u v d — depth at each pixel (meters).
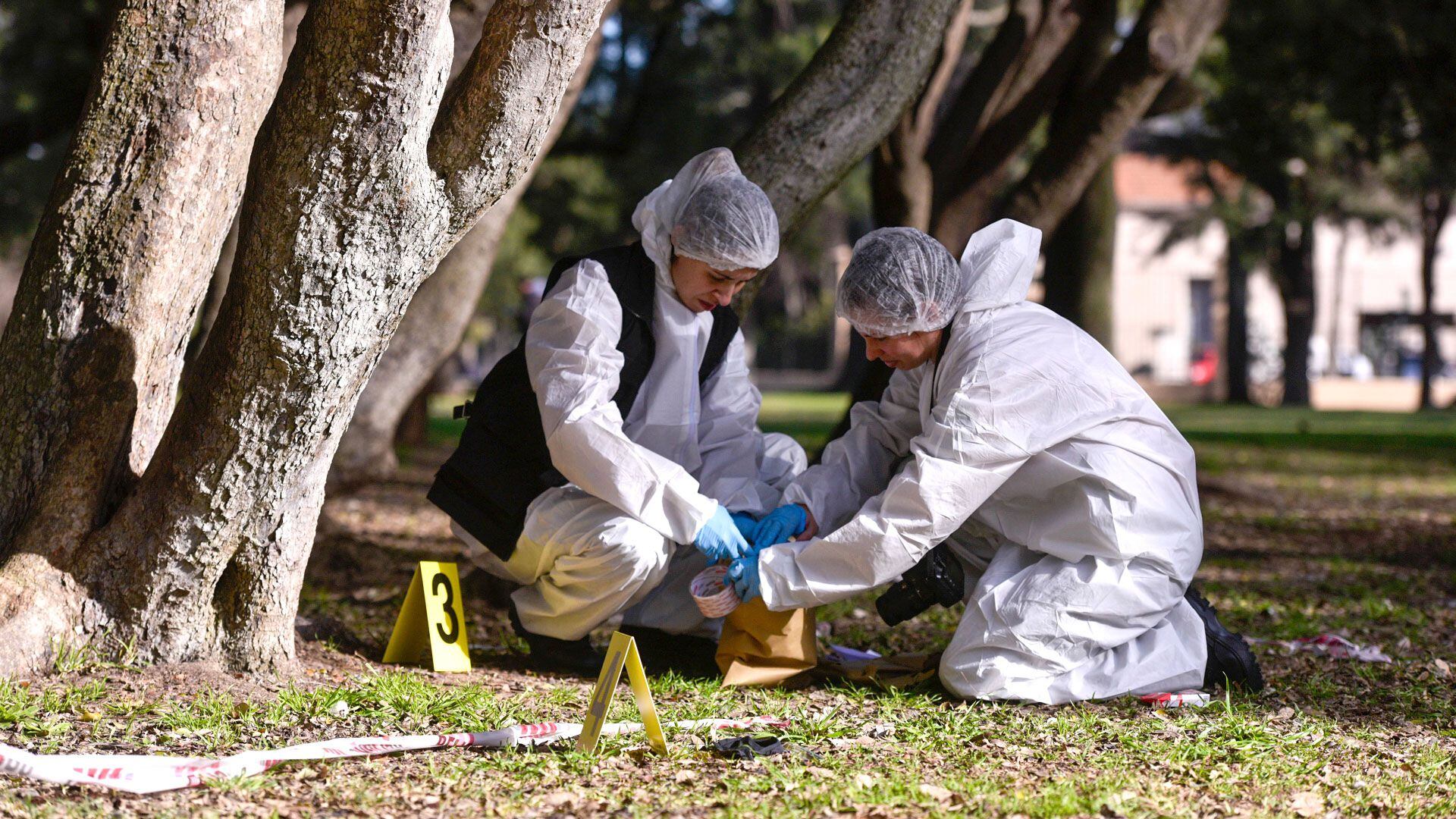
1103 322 19.31
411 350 12.02
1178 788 4.81
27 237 35.22
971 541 6.62
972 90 13.70
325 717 5.52
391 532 13.35
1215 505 17.47
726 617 6.55
